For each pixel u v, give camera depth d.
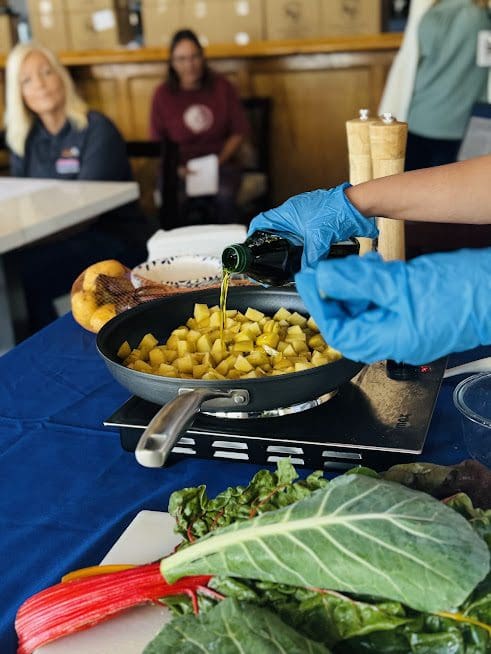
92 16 5.00
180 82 4.22
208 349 1.18
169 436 0.78
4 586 0.87
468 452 1.05
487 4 3.33
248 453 1.05
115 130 3.37
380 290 0.71
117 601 0.75
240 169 4.19
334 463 1.01
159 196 3.75
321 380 1.01
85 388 1.36
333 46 4.39
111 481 1.06
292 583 0.68
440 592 0.63
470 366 1.25
